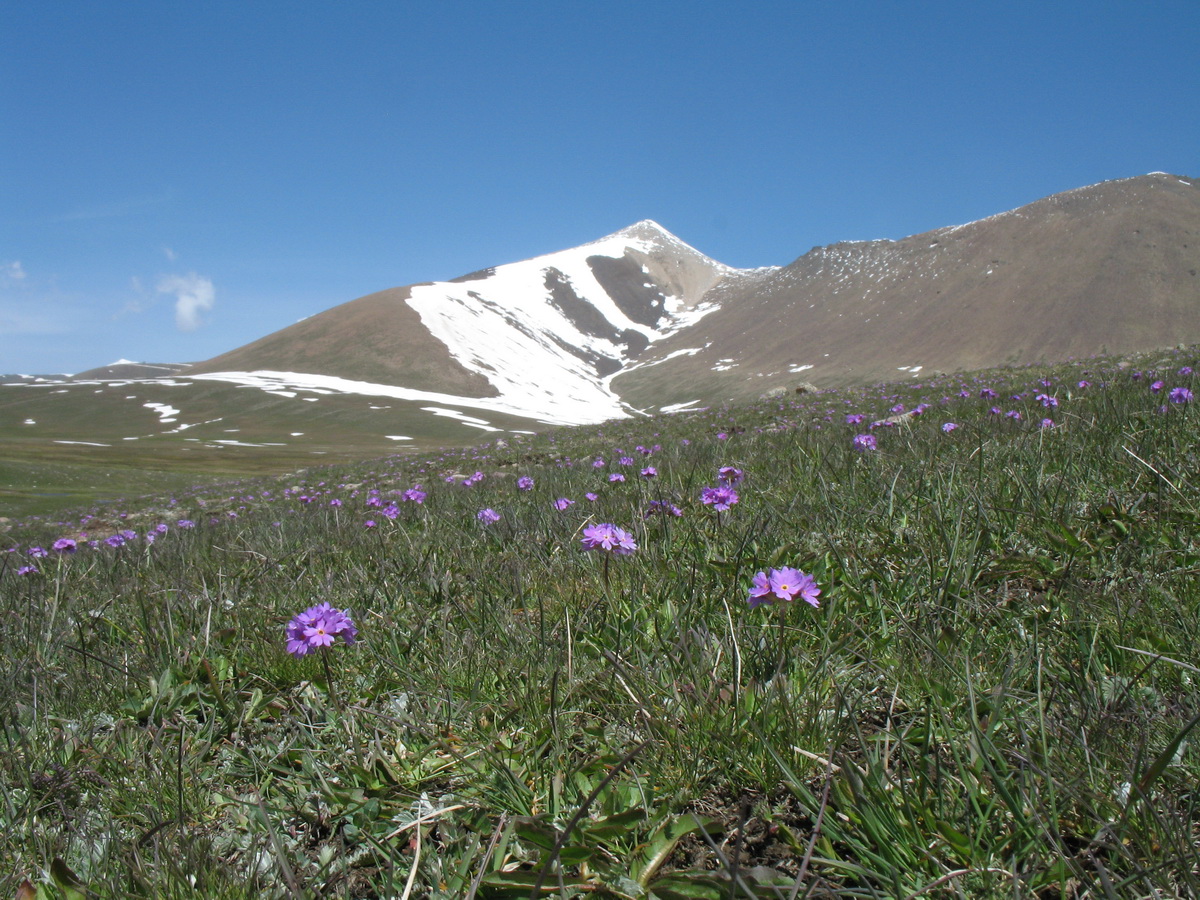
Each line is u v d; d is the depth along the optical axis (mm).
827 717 2473
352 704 3047
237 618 4027
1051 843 1782
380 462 33844
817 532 4055
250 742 2896
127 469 66500
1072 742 2068
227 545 6824
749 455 7684
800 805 2133
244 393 178625
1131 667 2426
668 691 2648
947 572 3195
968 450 5262
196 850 2107
